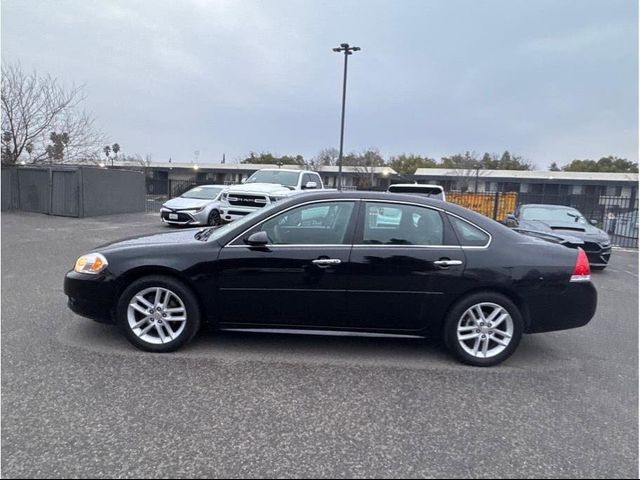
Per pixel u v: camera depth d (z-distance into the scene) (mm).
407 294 3865
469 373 3746
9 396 3100
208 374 3545
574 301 3885
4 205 16406
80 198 15883
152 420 2865
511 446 2717
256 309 3934
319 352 4090
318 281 3861
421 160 59938
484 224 4000
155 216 17469
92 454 2508
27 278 6543
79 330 4395
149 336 3953
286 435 2756
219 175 49281
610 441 2791
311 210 3986
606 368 3938
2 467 2371
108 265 3926
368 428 2863
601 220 18797
